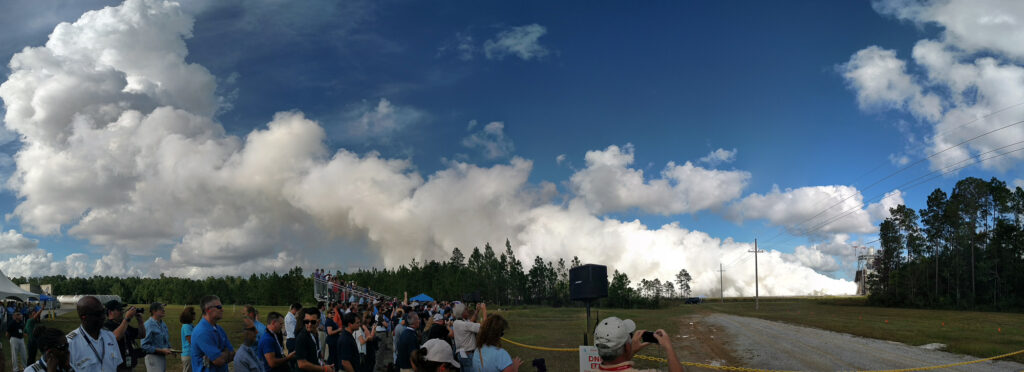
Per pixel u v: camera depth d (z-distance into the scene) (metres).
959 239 97.25
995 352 19.59
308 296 120.12
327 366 8.16
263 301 124.62
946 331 29.28
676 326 35.91
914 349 21.28
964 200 97.44
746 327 34.50
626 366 3.30
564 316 54.62
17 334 15.02
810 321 40.94
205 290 154.00
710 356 19.62
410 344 8.45
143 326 9.81
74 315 50.25
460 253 122.44
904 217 107.75
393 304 24.48
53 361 5.48
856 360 18.31
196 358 7.63
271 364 7.93
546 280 122.19
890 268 111.25
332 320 11.72
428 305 28.55
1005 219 93.25
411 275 118.75
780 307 97.31
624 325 3.37
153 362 9.44
